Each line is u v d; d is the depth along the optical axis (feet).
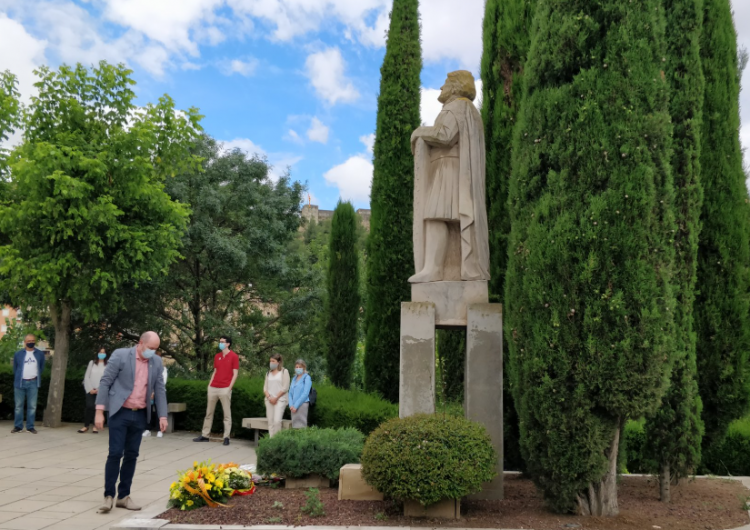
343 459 21.26
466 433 17.25
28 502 19.86
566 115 18.29
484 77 32.27
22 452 30.50
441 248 21.80
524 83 20.13
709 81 24.90
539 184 18.90
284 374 33.32
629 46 18.03
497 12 32.12
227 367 36.45
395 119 40.11
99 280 38.93
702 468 28.02
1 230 38.32
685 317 20.58
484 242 21.54
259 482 20.86
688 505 19.47
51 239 37.29
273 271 62.03
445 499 16.97
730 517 17.80
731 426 28.32
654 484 23.36
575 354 17.03
